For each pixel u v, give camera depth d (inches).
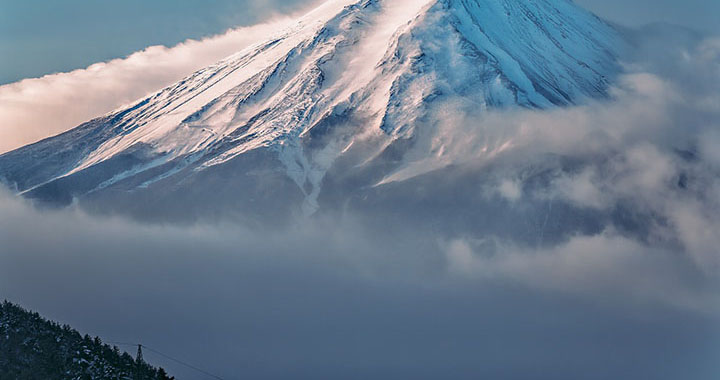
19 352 7003.0
